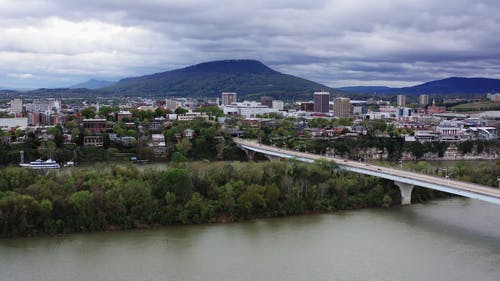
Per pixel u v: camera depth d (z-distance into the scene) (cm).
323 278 19575
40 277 19388
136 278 19412
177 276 19625
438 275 19912
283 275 19800
